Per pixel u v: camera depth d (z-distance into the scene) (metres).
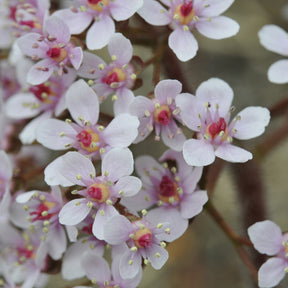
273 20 0.29
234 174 0.23
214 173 0.22
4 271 0.22
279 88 0.29
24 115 0.22
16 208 0.21
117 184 0.20
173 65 0.22
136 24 0.22
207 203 0.21
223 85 0.20
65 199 0.20
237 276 0.28
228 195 0.27
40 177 0.21
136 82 0.21
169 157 0.21
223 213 0.27
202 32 0.21
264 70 0.29
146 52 0.22
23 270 0.22
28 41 0.20
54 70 0.21
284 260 0.20
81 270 0.21
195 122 0.20
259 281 0.20
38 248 0.21
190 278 0.28
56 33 0.20
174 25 0.21
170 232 0.20
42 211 0.20
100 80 0.21
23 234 0.22
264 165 0.24
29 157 0.23
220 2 0.21
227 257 0.28
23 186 0.21
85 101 0.20
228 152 0.20
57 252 0.21
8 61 0.24
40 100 0.21
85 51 0.21
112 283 0.20
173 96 0.20
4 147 0.23
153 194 0.21
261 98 0.29
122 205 0.20
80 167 0.20
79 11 0.21
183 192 0.20
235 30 0.21
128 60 0.20
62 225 0.21
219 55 0.29
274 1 0.29
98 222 0.20
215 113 0.20
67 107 0.20
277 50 0.22
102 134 0.20
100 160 0.20
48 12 0.21
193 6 0.21
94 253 0.20
